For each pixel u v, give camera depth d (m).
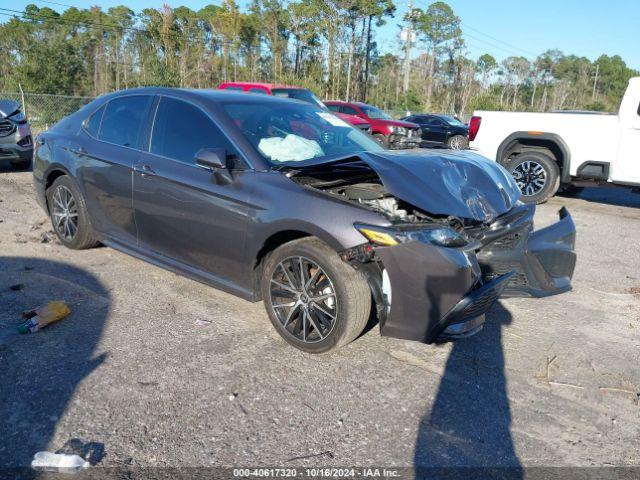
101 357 3.38
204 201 3.85
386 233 3.11
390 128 16.91
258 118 4.14
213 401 2.98
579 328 4.21
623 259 6.17
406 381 3.28
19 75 32.84
